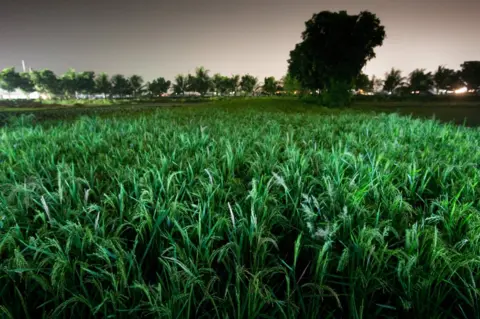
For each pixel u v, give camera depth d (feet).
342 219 8.32
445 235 8.25
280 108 112.16
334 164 13.41
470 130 29.48
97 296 6.54
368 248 6.57
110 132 27.22
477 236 6.97
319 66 145.89
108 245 6.51
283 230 9.32
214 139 22.52
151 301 5.65
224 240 8.91
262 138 24.04
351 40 137.39
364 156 15.98
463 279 6.47
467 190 10.61
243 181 13.26
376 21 135.33
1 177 11.93
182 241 8.17
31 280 6.88
